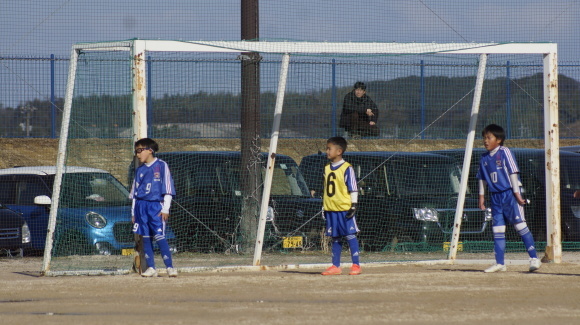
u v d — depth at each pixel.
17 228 48.44
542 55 46.59
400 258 47.75
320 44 43.41
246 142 49.44
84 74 41.00
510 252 52.62
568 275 38.38
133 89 39.91
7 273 40.53
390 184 52.38
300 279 36.62
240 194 49.25
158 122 52.16
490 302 30.03
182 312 27.64
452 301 30.19
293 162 54.00
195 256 48.03
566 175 55.25
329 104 56.78
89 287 33.88
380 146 57.75
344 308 28.48
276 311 27.83
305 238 49.62
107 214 47.19
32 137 68.00
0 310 28.33
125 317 26.72
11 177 51.22
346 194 38.72
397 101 56.75
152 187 37.81
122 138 42.69
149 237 38.16
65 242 45.91
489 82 55.69
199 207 48.84
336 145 38.88
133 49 40.03
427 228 50.97
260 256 42.69
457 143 61.41
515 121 56.03
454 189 53.19
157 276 38.25
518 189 39.81
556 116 45.97
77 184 48.09
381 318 26.66
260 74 49.03
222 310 28.03
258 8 52.34
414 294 31.89
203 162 50.88
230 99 51.75
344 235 39.03
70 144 44.00
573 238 53.28
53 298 30.95
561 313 27.89
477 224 52.06
